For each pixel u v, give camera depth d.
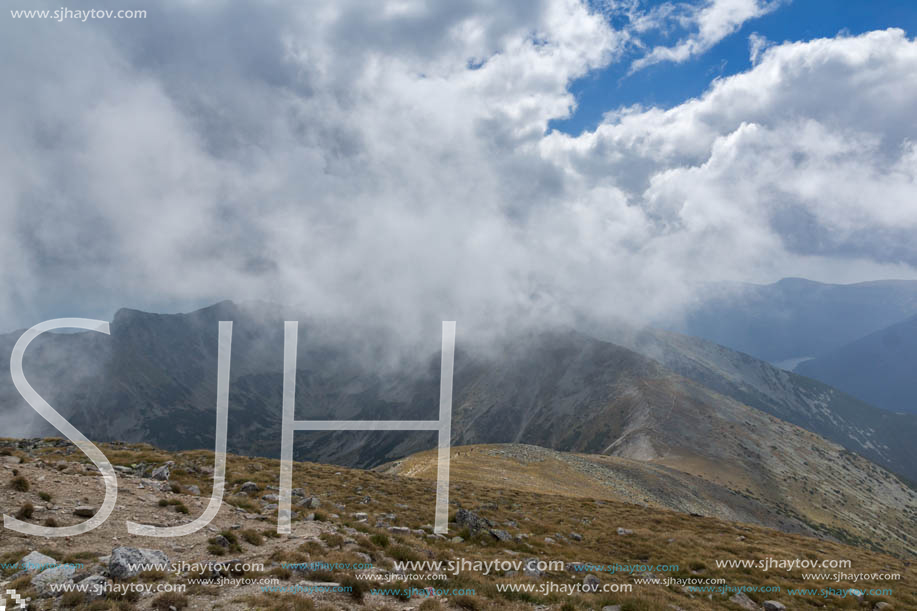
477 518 29.97
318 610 13.55
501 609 15.91
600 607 17.97
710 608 21.06
